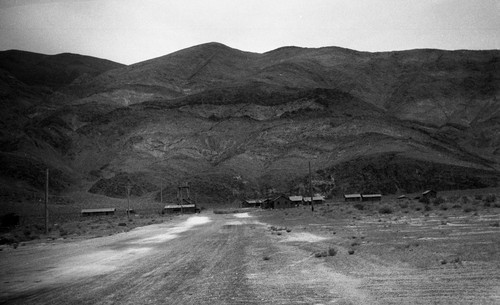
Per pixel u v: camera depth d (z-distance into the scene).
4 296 11.88
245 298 9.88
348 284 10.83
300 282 11.52
